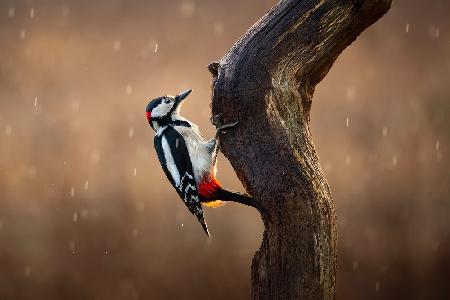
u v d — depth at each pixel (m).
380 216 15.16
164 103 7.73
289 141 6.31
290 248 6.20
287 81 6.37
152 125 7.84
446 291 13.86
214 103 6.57
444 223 14.82
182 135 7.49
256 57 6.34
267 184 6.29
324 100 18.42
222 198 7.22
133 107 18.03
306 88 6.52
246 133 6.40
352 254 14.55
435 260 14.27
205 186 7.27
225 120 6.52
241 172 6.47
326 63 6.48
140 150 16.77
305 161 6.29
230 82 6.41
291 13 6.29
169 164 7.47
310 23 6.27
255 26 6.49
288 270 6.20
